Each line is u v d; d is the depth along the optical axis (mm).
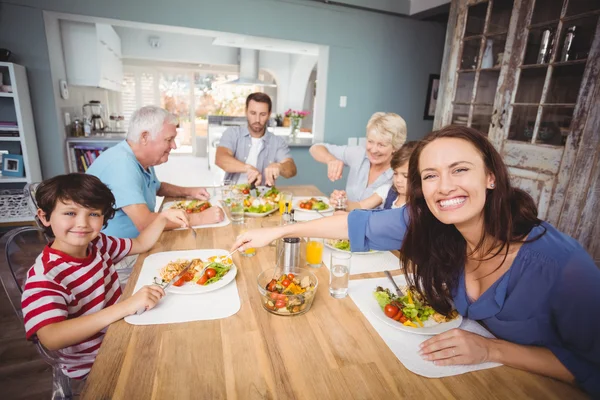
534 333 789
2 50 2777
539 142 2559
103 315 849
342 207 1822
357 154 2230
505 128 2746
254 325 866
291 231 1147
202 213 1636
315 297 1007
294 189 2463
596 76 2184
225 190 2037
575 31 2299
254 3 3436
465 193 742
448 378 717
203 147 8344
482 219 821
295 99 7887
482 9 2869
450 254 919
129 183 1482
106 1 3006
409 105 4410
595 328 672
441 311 917
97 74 3600
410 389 687
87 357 1002
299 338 826
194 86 8367
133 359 736
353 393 673
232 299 978
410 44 4199
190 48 6809
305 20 3666
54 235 1013
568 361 713
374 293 1001
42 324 825
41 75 3010
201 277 1047
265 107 2455
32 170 3061
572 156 2342
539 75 2547
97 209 982
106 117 5461
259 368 728
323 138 4105
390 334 853
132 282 1047
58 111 3182
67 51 3438
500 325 839
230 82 6355
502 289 815
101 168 1521
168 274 1066
